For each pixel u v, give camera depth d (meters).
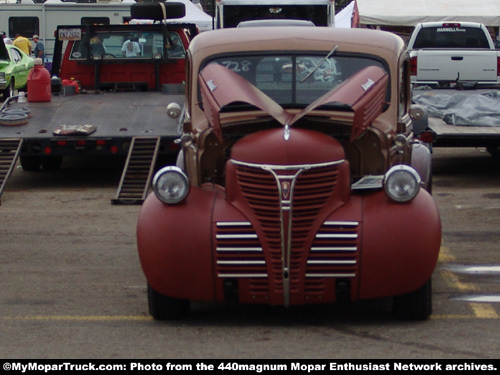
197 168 7.23
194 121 7.57
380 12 29.38
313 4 22.73
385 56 7.58
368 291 6.44
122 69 16.45
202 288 6.51
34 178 14.89
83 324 6.86
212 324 6.84
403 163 7.58
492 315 7.00
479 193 13.03
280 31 7.83
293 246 6.38
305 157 6.37
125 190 12.44
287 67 7.56
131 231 10.57
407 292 6.49
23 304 7.47
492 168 15.53
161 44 16.42
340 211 6.47
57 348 6.20
